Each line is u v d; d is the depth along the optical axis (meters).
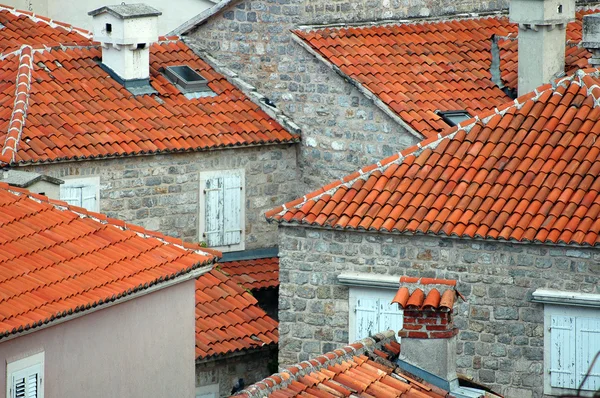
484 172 89.06
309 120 108.75
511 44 111.19
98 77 108.00
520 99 92.00
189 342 85.75
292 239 91.81
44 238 79.94
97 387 78.62
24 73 105.69
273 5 110.00
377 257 89.75
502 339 86.94
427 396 69.62
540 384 86.38
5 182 88.12
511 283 86.38
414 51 109.25
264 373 100.25
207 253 85.56
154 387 83.00
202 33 113.81
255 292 106.62
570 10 105.44
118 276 79.44
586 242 83.69
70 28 119.75
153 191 105.19
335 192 91.75
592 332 85.06
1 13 118.75
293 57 109.25
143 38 108.06
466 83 107.50
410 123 102.38
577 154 88.12
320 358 71.00
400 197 89.81
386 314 90.06
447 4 114.12
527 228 85.50
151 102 107.81
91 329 77.94
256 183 109.06
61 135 102.06
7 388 72.75
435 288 71.44
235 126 108.25
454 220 87.19
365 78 105.06
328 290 91.38
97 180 102.75
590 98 90.56
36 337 74.38
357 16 111.06
